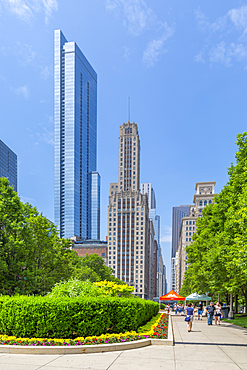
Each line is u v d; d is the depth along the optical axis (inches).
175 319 1664.6
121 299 714.8
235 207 1152.2
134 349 575.2
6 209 1283.2
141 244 6870.1
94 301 640.4
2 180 1352.1
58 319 606.5
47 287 1382.9
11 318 611.8
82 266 2994.6
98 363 467.2
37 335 607.2
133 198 7116.1
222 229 1432.1
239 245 923.4
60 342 558.3
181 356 525.3
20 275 1296.8
